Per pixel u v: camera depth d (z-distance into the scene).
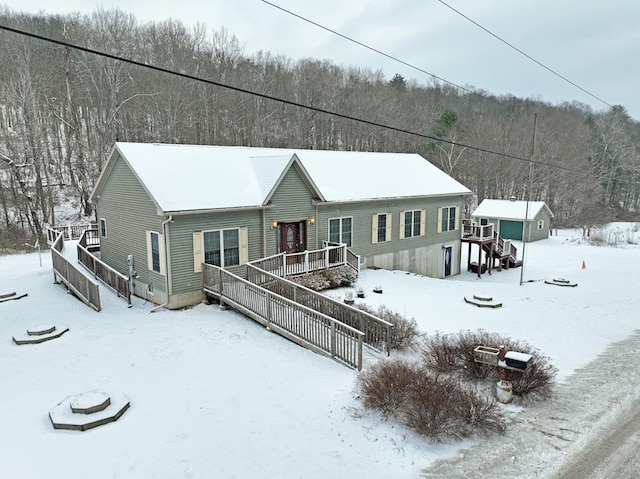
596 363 10.94
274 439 7.10
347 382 9.31
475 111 73.50
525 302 17.47
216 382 9.20
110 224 18.89
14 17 44.94
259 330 12.63
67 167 42.56
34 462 6.43
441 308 16.06
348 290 17.70
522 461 6.68
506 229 42.09
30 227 33.00
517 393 8.74
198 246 15.36
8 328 12.39
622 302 17.56
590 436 7.45
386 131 57.12
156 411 7.95
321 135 54.12
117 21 39.91
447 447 7.02
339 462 6.54
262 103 49.97
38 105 36.81
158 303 15.33
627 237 44.84
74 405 7.67
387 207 23.03
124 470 6.29
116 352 10.80
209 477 6.16
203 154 18.52
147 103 41.41
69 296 15.81
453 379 8.80
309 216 19.03
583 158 62.97
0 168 35.81
